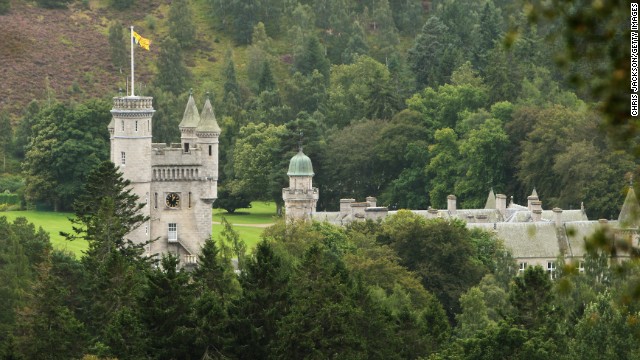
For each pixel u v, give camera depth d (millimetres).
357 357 197750
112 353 196375
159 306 197625
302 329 195750
